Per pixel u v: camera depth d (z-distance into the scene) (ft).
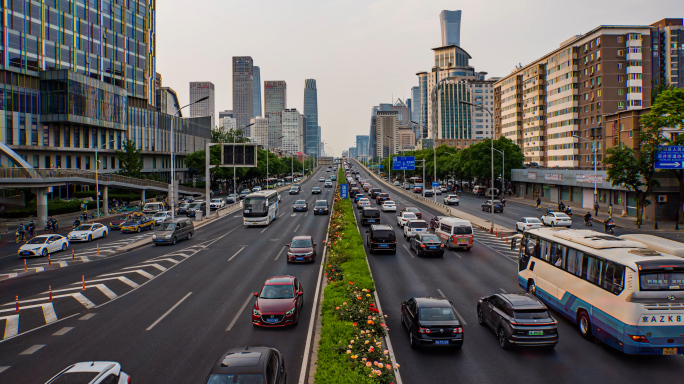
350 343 41.11
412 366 42.98
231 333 51.67
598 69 291.58
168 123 355.15
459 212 184.44
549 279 61.52
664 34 471.62
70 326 55.11
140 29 328.70
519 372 41.91
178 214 201.87
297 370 41.14
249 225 153.89
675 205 161.68
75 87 237.66
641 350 43.24
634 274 43.93
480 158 293.02
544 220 151.02
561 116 336.90
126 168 253.44
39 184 157.48
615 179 149.89
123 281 79.05
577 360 45.06
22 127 222.89
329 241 109.09
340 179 340.18
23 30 227.20
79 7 265.75
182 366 42.78
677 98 141.79
